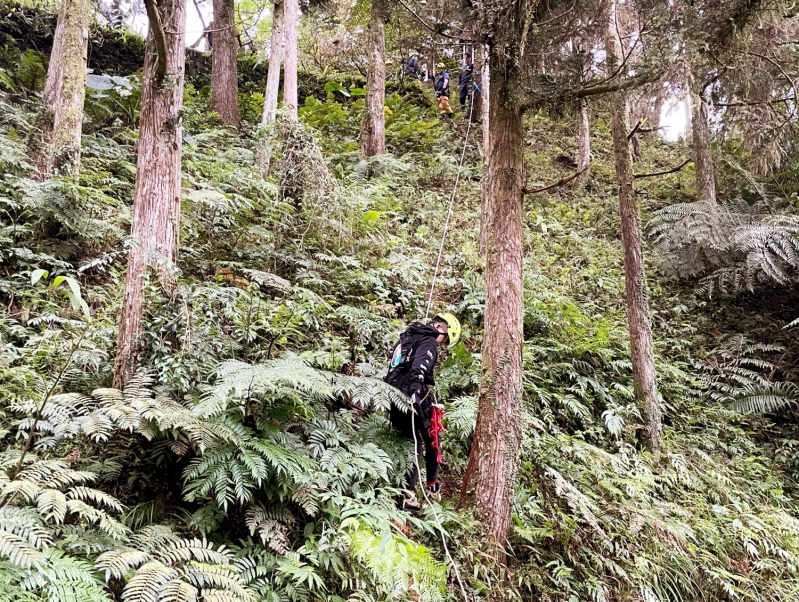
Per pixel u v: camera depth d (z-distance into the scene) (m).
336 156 9.91
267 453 2.95
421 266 6.93
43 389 3.28
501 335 3.91
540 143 12.95
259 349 4.14
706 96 4.98
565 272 8.52
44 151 6.67
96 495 2.51
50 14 11.61
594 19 4.71
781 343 7.68
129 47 12.71
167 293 3.54
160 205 3.62
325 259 6.04
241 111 12.31
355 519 2.82
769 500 5.53
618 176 6.14
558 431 5.21
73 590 2.11
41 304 4.70
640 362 5.83
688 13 3.48
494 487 3.76
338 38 16.77
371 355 4.96
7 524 2.14
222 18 11.39
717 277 8.38
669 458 5.46
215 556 2.53
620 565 4.06
